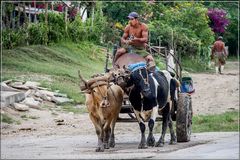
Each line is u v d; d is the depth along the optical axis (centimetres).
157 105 1770
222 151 1552
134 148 1766
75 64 3856
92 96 1692
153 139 1780
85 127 2467
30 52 3800
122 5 5056
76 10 4772
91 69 3828
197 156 1473
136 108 1748
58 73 3425
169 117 1873
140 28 1891
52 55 3878
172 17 5181
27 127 2431
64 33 4331
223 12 6225
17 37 3938
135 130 2375
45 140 2075
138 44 1859
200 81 4009
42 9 4562
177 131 1886
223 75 4547
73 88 3209
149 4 5125
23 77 3216
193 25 5253
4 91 2867
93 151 1708
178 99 1903
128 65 1762
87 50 4303
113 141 1800
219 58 4781
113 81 1720
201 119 2459
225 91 3462
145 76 1730
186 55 5172
